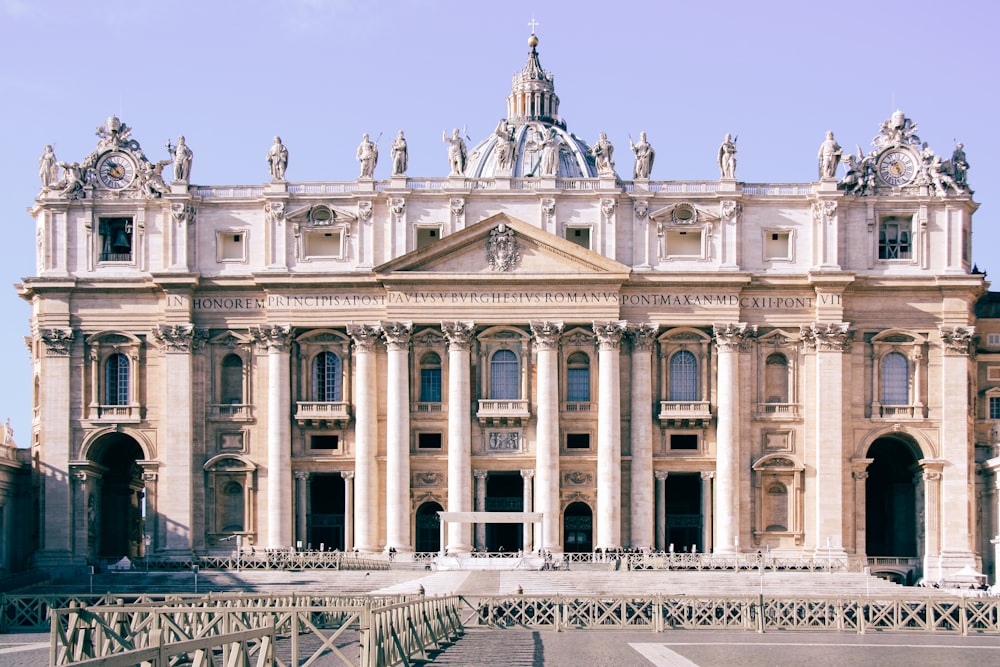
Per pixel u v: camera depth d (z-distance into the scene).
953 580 100.81
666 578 87.56
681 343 105.88
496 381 105.94
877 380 105.88
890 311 106.19
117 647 42.72
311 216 107.19
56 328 106.81
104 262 107.81
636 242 106.06
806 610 66.44
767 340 106.00
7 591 89.25
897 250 107.62
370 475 104.88
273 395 105.50
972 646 58.41
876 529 113.25
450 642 57.41
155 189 107.69
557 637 60.84
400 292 104.81
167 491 105.12
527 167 159.00
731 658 52.28
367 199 106.62
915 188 106.75
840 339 104.94
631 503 104.50
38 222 109.06
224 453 106.00
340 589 86.50
